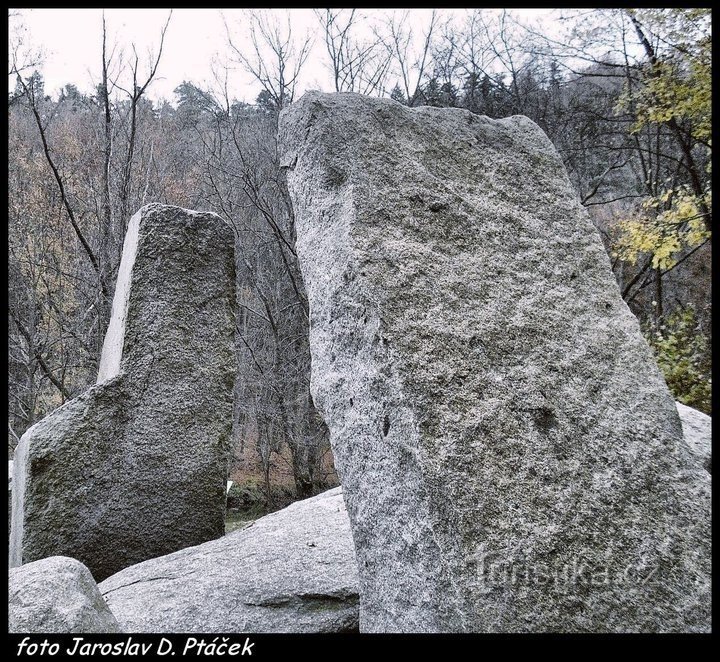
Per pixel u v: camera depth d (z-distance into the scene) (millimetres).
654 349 6453
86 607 1437
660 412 1594
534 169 1968
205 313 3469
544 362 1562
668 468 1505
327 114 1751
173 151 10891
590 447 1469
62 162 9391
